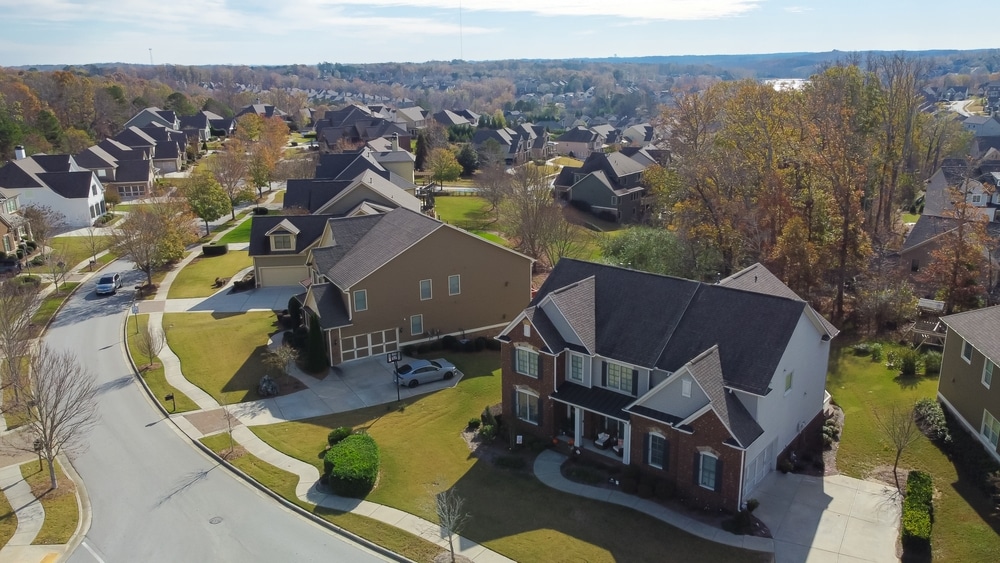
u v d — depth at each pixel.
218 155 111.44
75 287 61.31
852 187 50.25
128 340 48.69
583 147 167.00
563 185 103.44
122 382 42.28
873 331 47.47
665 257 59.84
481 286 48.75
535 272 67.94
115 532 28.06
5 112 115.38
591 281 36.31
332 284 45.84
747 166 62.00
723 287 32.69
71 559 26.36
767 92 71.06
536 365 34.31
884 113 70.00
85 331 50.88
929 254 54.34
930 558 25.17
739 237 57.78
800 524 27.53
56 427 31.20
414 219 49.25
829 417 35.81
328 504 29.88
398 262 45.09
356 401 39.53
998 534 26.00
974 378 31.97
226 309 55.06
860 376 40.41
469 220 89.44
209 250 71.12
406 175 101.25
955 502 28.20
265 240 59.84
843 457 32.41
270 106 193.50
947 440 32.00
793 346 30.55
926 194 81.94
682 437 28.92
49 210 77.81
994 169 88.56
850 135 56.47
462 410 38.31
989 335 31.30
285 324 50.53
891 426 31.81
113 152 111.75
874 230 64.50
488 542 27.11
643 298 34.31
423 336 47.34
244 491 31.02
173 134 137.25
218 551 26.92
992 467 29.38
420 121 188.75
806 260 50.94
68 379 38.94
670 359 31.42
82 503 30.11
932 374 39.38
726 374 29.67
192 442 35.28
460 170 115.06
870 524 27.38
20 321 42.25
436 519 28.62
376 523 28.45
